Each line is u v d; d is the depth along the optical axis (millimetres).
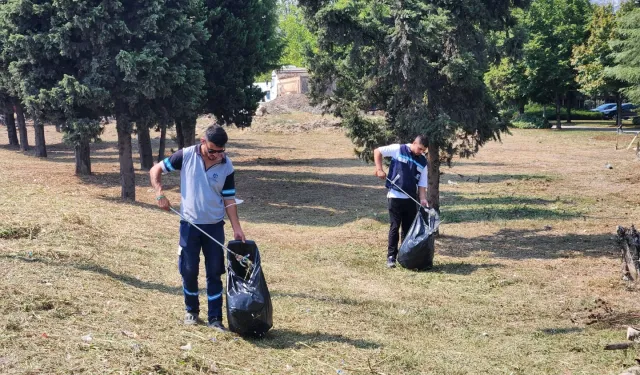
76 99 16156
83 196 15734
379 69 11734
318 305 7379
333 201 18828
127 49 16906
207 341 5453
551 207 16312
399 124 11758
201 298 7172
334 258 10602
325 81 12734
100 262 7840
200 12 23344
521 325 7164
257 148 37906
